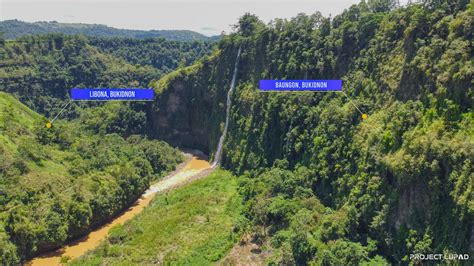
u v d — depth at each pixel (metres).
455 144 40.00
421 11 53.81
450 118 42.72
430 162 41.94
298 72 77.56
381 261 43.22
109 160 79.56
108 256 53.94
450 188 39.72
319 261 45.91
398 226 44.50
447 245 38.88
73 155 77.38
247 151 82.19
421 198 42.97
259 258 51.25
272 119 77.25
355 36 68.75
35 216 58.25
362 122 56.50
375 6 74.38
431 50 48.97
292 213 56.12
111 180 72.12
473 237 36.91
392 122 49.66
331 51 72.31
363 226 48.78
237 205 66.69
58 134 82.06
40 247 57.62
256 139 80.81
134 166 82.44
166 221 62.44
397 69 54.75
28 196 59.72
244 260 51.00
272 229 56.59
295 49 80.19
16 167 63.38
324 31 76.94
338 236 48.59
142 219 65.56
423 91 48.34
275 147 75.94
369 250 45.34
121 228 62.59
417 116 46.69
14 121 78.44
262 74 87.31
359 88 62.03
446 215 39.94
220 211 65.56
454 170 39.59
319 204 56.31
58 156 75.00
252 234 56.66
